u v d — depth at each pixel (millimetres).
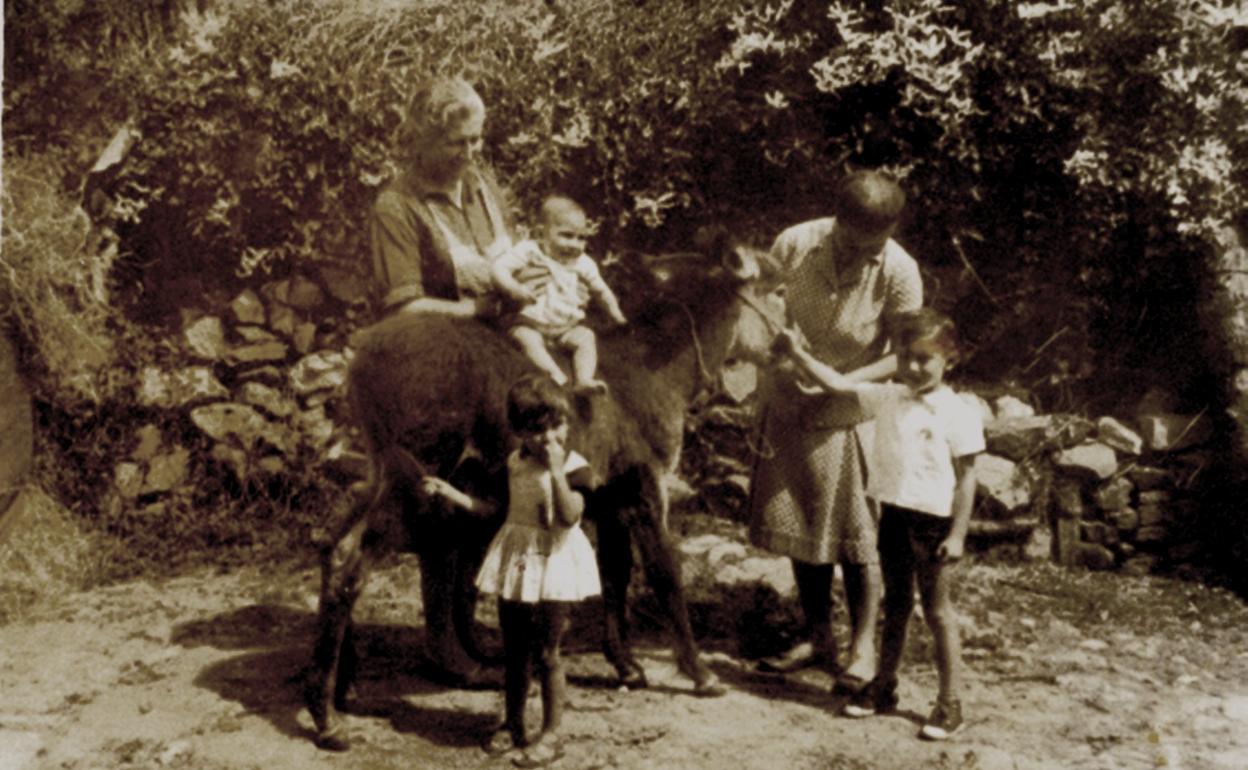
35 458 6609
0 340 6441
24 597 5902
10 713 4504
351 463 6762
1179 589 6355
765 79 6797
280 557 6500
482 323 4523
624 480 4727
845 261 5004
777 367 5062
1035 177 6836
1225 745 4547
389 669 5020
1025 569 6496
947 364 4684
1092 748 4477
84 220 6703
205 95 6695
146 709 4543
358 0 6762
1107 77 6633
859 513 5031
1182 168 6582
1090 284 6953
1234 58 6715
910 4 6594
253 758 4156
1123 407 6984
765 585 5980
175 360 6883
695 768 4188
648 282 4957
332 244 6895
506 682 4207
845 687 4922
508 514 4230
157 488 6738
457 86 4695
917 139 6793
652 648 5363
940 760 4297
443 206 4816
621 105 6750
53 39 6758
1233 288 6621
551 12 6832
